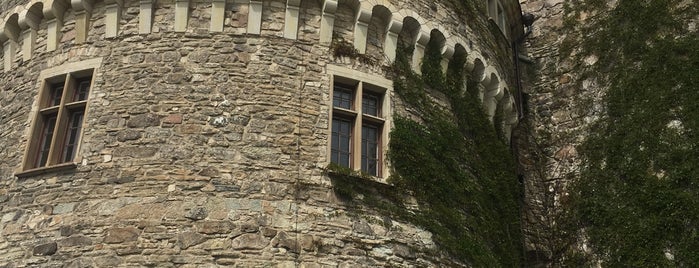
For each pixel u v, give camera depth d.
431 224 11.23
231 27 11.51
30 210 10.43
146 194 10.11
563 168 15.87
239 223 9.95
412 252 10.81
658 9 15.71
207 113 10.77
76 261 9.75
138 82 11.06
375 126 11.78
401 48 12.54
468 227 11.84
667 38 15.17
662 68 14.88
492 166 13.37
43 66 11.80
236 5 11.67
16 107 11.70
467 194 12.20
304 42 11.63
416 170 11.54
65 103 11.20
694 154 13.45
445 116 12.67
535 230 15.13
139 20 11.58
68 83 11.37
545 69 17.66
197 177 10.23
